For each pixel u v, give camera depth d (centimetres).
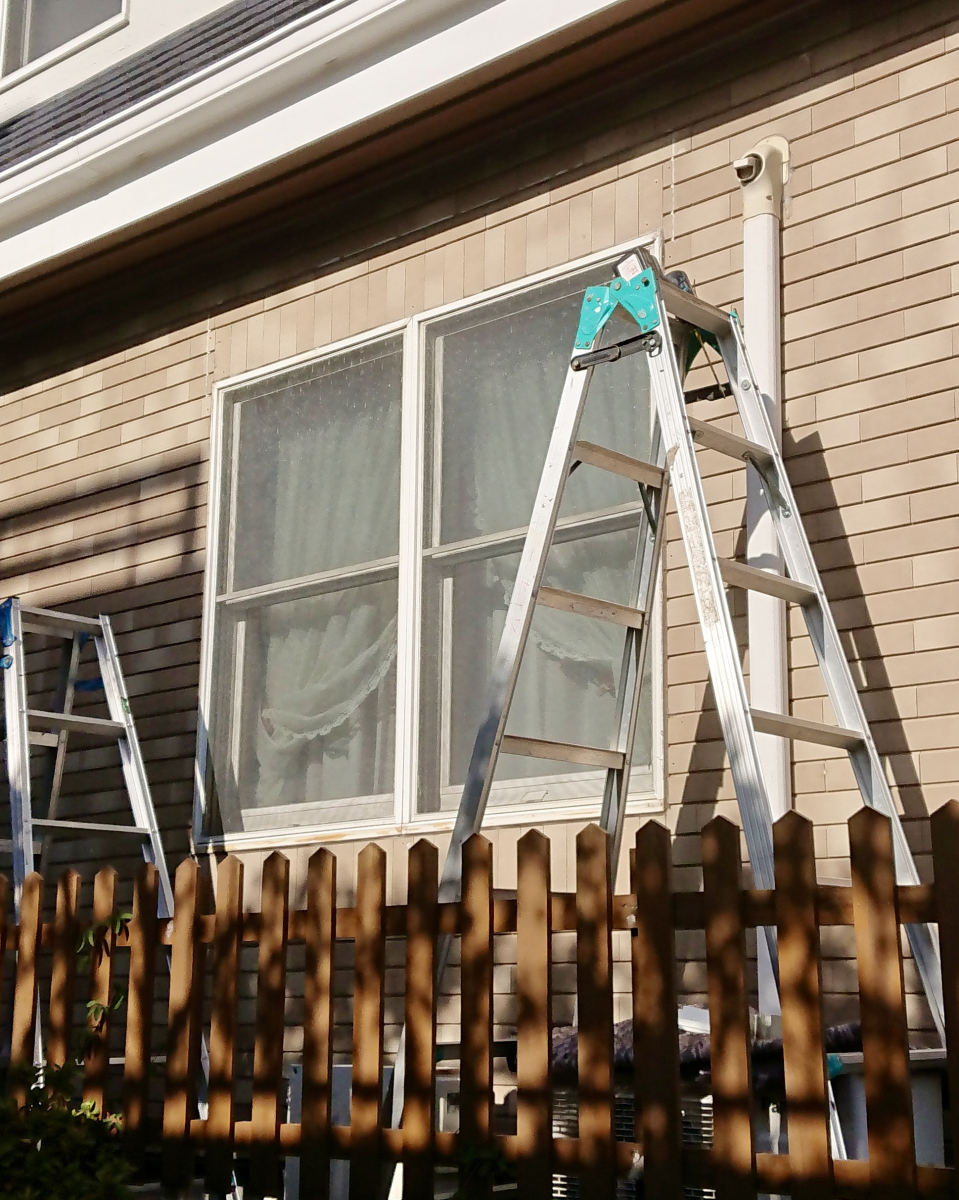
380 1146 370
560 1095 409
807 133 482
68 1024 454
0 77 748
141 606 654
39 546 705
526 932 348
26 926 472
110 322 701
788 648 452
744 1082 308
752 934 449
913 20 465
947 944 282
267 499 620
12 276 676
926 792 419
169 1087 421
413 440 566
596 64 520
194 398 655
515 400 543
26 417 729
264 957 405
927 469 437
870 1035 289
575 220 536
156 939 438
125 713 610
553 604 425
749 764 374
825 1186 293
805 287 473
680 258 505
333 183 598
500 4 516
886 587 438
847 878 428
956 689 419
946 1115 390
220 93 583
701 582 396
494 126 557
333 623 586
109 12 709
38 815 673
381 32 542
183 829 612
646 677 485
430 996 365
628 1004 468
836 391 460
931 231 449
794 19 492
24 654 658
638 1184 391
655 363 425
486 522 542
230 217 625
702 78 512
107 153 622
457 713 536
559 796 499
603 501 511
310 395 614
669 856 328
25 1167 401
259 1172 394
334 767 572
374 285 595
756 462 446
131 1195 413
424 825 533
